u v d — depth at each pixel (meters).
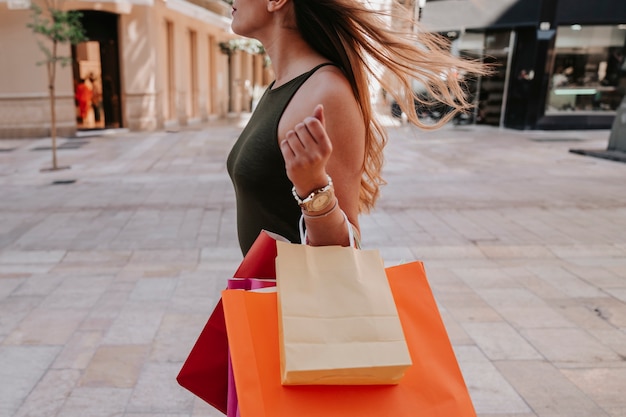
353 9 1.12
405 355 0.85
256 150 1.08
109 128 15.56
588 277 4.35
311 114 1.01
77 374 2.79
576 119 16.55
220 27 19.78
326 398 0.87
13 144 12.68
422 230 5.68
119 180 8.30
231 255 4.77
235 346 0.87
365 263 0.94
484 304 3.79
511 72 16.73
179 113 17.88
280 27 1.14
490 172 9.22
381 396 0.88
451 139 13.97
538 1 15.52
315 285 0.89
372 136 1.31
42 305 3.65
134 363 2.91
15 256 4.69
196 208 6.51
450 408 0.89
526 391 2.70
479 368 2.92
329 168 1.01
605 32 16.05
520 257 4.84
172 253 4.80
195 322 3.42
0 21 13.15
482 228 5.78
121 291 3.92
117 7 14.31
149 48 15.27
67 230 5.53
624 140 11.03
